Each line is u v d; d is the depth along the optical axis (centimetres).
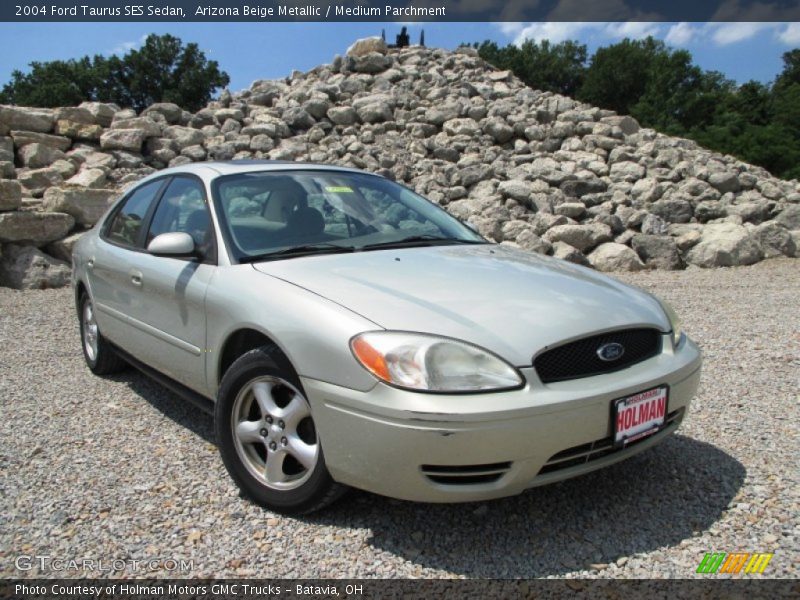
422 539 277
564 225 1093
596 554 266
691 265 1070
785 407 423
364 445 255
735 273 998
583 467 268
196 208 382
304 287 296
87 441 379
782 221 1185
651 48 7319
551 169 1284
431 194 1236
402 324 263
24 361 547
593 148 1437
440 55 1994
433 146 1399
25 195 1066
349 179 430
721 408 423
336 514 297
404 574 254
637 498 309
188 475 336
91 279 477
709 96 5866
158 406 439
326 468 272
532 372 255
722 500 306
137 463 349
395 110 1571
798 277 947
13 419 413
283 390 302
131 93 5728
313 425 286
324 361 266
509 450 247
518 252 390
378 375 252
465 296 288
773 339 593
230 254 339
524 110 1565
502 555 266
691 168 1329
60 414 423
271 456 296
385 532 283
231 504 306
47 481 329
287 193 388
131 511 300
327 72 1834
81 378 502
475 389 247
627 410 270
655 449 362
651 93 6244
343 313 272
